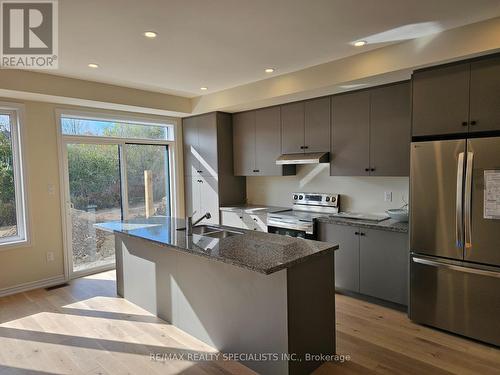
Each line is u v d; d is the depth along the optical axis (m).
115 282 4.29
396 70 2.95
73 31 2.57
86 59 3.23
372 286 3.44
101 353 2.62
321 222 3.81
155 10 2.26
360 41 2.88
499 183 2.47
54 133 4.18
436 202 2.79
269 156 4.62
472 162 2.58
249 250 2.34
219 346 2.62
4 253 3.87
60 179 4.25
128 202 5.02
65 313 3.35
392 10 2.32
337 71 3.37
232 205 5.17
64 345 2.74
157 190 5.41
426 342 2.70
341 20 2.47
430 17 2.43
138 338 2.84
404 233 3.17
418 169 2.88
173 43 2.86
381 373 2.31
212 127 4.99
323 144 3.99
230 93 4.49
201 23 2.47
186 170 5.55
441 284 2.82
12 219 4.01
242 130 4.98
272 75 3.89
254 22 2.48
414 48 2.83
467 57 2.60
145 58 3.23
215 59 3.29
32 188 4.03
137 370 2.40
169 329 3.00
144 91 4.55
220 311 2.59
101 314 3.32
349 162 3.76
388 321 3.07
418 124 2.90
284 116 4.39
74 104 4.26
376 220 3.57
